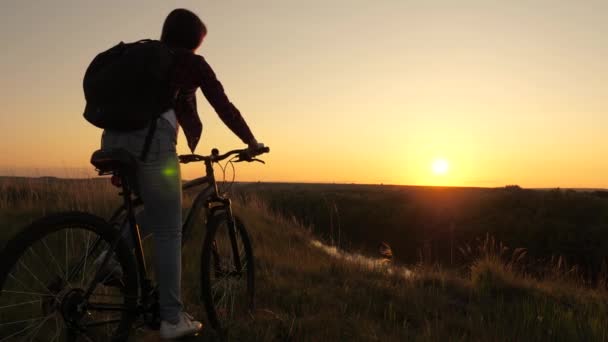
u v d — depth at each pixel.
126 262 2.59
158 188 2.56
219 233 3.46
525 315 4.68
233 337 3.29
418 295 5.48
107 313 2.98
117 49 2.56
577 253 34.72
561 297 6.14
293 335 3.60
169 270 2.67
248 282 3.77
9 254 2.10
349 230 47.16
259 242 9.07
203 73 2.61
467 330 4.41
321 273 6.31
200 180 3.21
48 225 2.23
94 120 2.45
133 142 2.48
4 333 2.33
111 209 8.51
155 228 2.67
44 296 2.29
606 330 4.37
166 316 2.68
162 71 2.46
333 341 3.63
